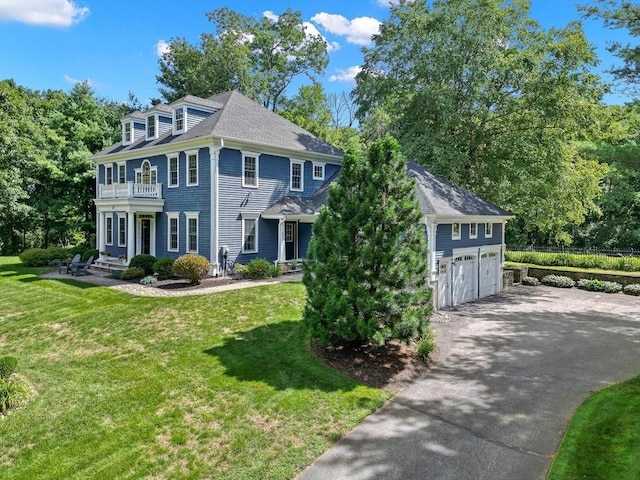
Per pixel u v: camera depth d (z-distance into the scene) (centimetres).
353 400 782
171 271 1922
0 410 752
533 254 2734
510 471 571
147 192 2238
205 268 1766
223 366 930
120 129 3681
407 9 2494
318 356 978
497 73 2297
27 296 1677
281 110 4338
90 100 3597
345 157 995
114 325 1247
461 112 2300
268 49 4191
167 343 1085
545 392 841
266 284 1762
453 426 698
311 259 1007
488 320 1499
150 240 2388
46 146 3291
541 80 2184
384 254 915
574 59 2145
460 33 2252
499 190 2527
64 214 3581
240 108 2359
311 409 746
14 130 3167
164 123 2425
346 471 576
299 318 1260
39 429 693
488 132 2441
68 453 626
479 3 2222
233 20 4019
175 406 761
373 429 689
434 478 557
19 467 596
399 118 2586
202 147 2025
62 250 2700
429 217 1605
